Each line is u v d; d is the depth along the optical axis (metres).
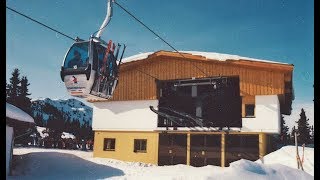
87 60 10.30
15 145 31.06
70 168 16.78
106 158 24.36
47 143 33.06
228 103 23.50
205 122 22.41
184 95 24.30
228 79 23.44
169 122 24.03
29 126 15.51
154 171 16.27
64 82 10.59
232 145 21.70
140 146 24.14
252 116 21.38
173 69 23.78
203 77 22.81
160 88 24.44
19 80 41.06
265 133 21.17
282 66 20.55
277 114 20.77
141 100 24.45
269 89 21.09
